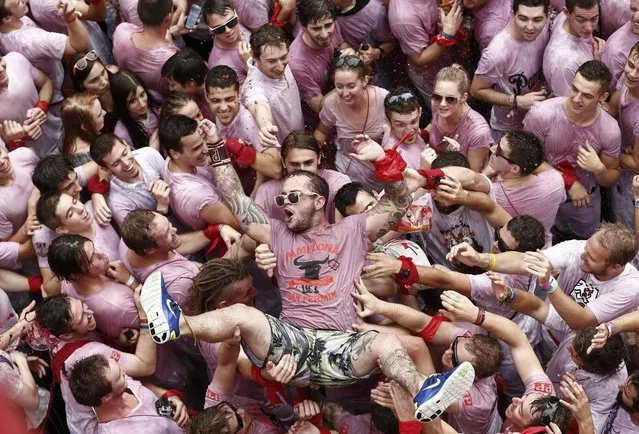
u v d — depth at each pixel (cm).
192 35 683
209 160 544
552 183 558
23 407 483
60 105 630
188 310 487
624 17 638
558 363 500
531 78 632
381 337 434
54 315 478
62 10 616
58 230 533
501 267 490
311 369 441
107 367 446
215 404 455
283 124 611
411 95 563
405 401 427
